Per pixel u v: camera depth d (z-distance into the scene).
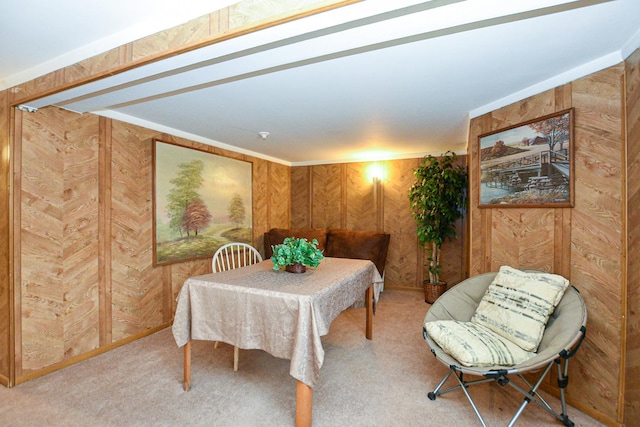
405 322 3.36
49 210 2.28
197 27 1.38
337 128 3.28
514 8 1.16
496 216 2.46
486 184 2.54
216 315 1.90
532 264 2.18
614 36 1.54
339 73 1.94
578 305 1.67
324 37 1.34
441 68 1.88
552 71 1.93
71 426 1.71
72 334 2.41
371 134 3.53
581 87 1.86
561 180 1.97
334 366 2.39
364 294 2.61
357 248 4.41
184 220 3.38
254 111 2.71
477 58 1.76
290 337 1.68
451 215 3.96
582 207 1.86
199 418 1.78
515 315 1.83
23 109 2.13
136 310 2.90
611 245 1.72
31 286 2.19
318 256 2.37
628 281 1.64
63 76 1.81
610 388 1.71
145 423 1.73
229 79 2.02
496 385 2.13
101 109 2.60
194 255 3.50
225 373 2.28
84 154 2.50
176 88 1.96
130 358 2.52
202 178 3.62
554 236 2.03
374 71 1.92
